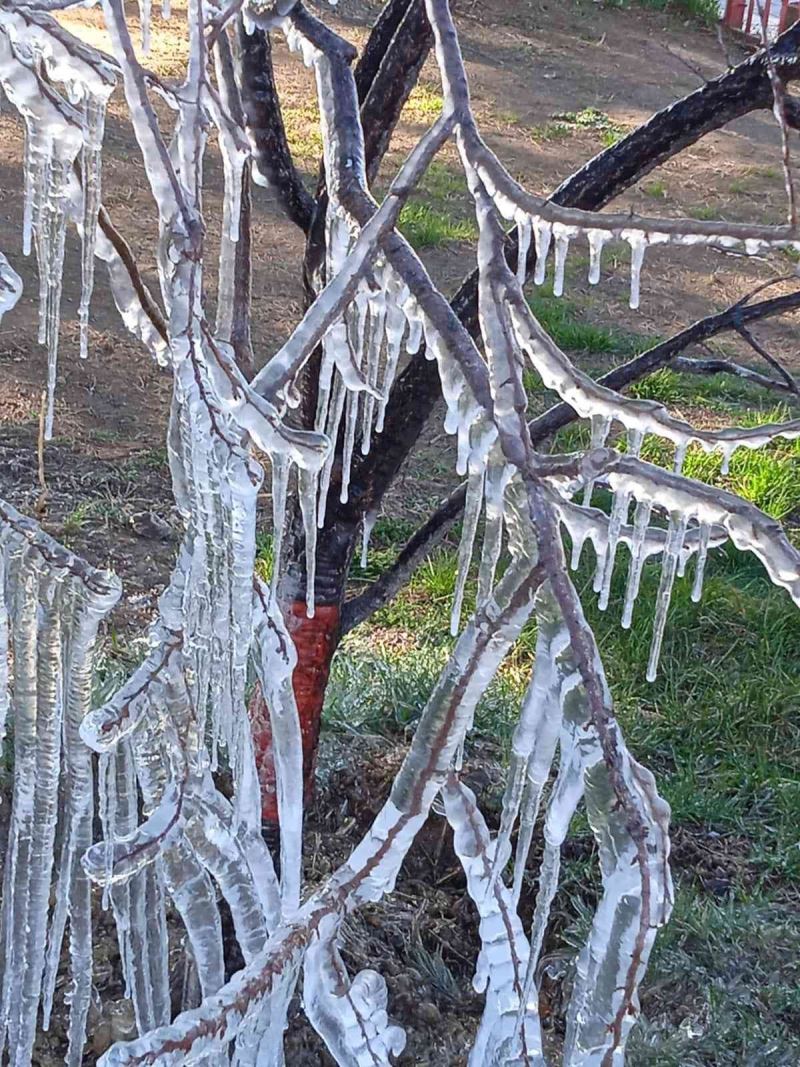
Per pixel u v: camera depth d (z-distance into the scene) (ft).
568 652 5.49
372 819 11.40
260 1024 6.32
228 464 5.61
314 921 6.02
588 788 5.54
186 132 5.67
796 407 22.99
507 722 13.07
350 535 8.39
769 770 13.75
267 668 6.46
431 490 19.57
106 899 6.88
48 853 6.74
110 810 6.78
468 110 5.59
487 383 5.50
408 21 7.46
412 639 15.58
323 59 6.56
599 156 7.54
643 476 5.47
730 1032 9.64
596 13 49.62
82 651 6.53
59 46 5.58
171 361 5.91
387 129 7.71
